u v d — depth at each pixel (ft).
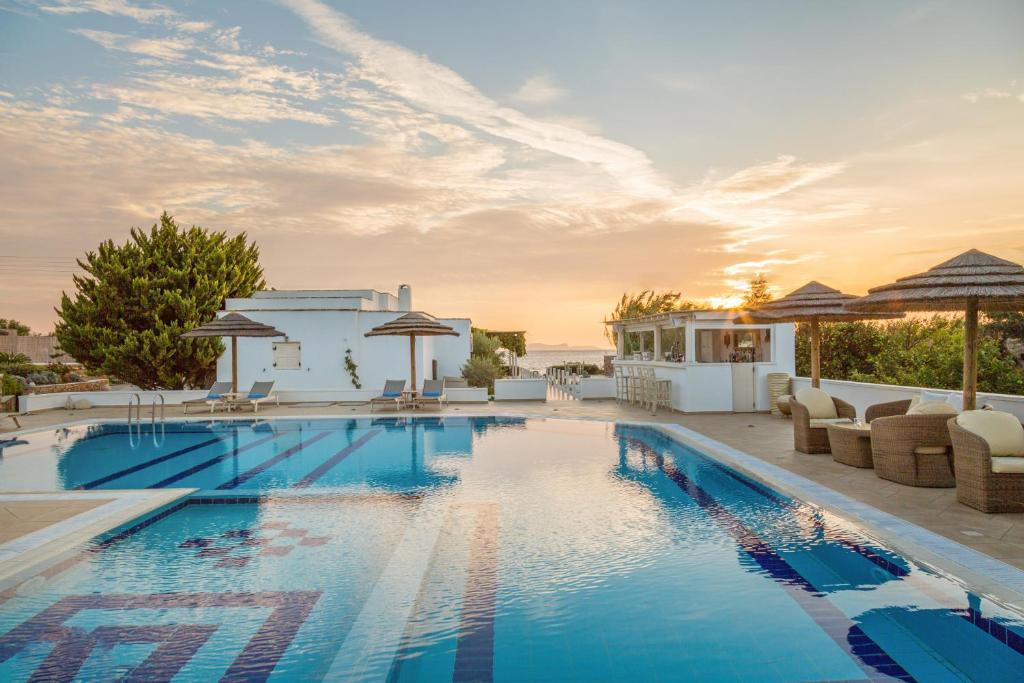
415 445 40.27
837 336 65.05
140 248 78.84
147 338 74.43
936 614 14.11
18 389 64.28
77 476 31.30
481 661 12.30
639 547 19.07
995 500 19.94
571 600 15.21
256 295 84.02
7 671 12.03
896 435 24.39
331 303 76.48
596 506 24.04
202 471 32.35
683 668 11.91
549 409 56.70
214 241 84.38
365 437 44.27
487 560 18.10
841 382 42.73
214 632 13.69
